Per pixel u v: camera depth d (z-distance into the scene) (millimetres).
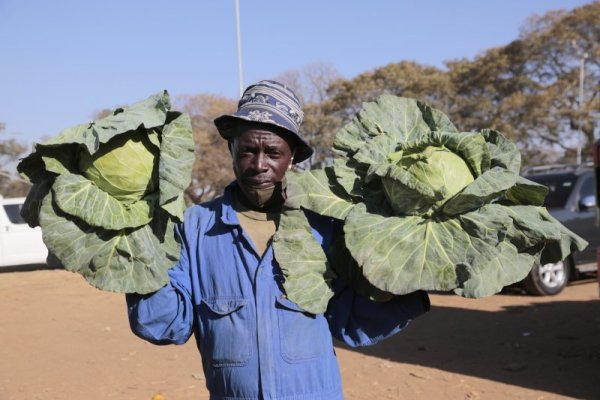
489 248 1989
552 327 7699
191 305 2215
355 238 2076
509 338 7203
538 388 5297
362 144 2412
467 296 1966
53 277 15344
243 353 2105
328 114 39781
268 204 2246
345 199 2242
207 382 2240
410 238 2076
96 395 5621
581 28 40062
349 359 6594
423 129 2463
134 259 2064
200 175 36812
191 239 2250
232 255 2170
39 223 2129
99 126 1980
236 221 2182
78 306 10758
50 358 6984
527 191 2146
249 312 2119
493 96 42188
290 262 2105
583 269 10375
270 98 2166
